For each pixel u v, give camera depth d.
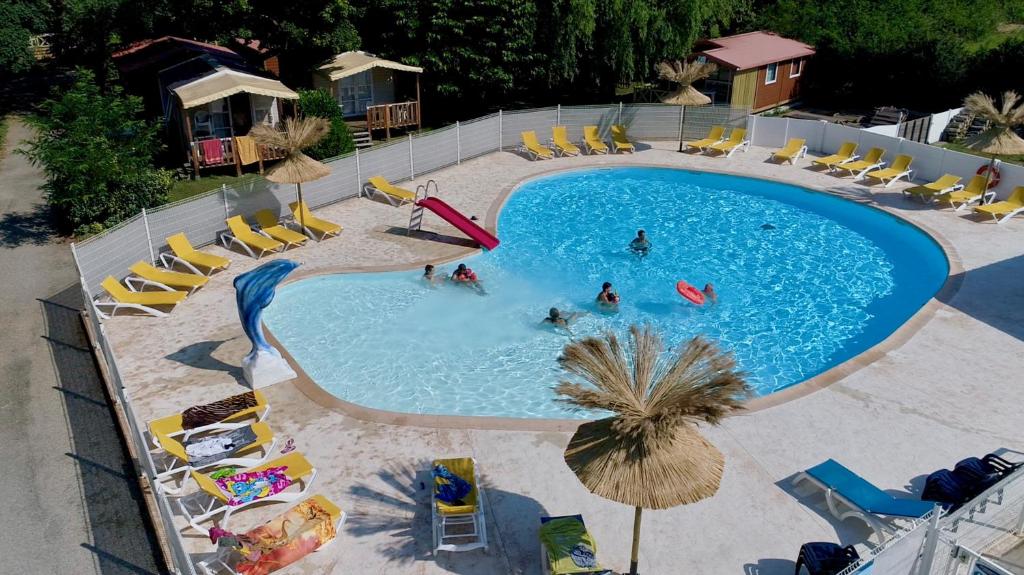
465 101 37.88
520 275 20.70
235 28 31.91
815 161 28.19
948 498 11.14
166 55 31.55
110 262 18.73
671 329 18.14
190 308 18.16
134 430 12.39
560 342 17.41
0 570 10.91
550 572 10.17
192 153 26.50
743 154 30.47
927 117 31.38
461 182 27.34
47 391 15.16
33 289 19.34
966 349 15.96
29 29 36.94
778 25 41.75
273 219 22.38
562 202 26.25
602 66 35.84
